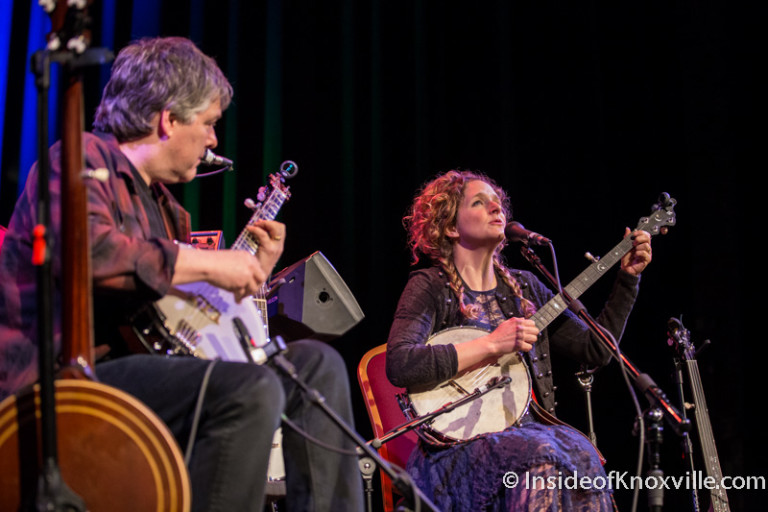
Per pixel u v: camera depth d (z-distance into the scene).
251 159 4.61
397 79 4.88
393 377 2.72
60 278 1.62
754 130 4.23
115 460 1.48
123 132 2.06
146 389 1.71
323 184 4.70
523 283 3.07
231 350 1.97
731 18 4.35
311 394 1.75
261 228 2.05
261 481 1.67
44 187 1.48
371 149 4.76
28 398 1.47
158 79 2.04
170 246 1.78
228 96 2.19
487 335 2.75
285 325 2.83
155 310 1.88
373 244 4.65
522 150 4.71
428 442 2.71
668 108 4.44
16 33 4.25
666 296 4.27
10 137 4.17
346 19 4.88
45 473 1.39
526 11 4.83
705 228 4.23
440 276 3.00
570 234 4.52
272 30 4.76
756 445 3.98
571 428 2.75
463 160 4.77
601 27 4.67
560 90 4.69
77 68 1.55
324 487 1.88
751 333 4.09
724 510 2.95
